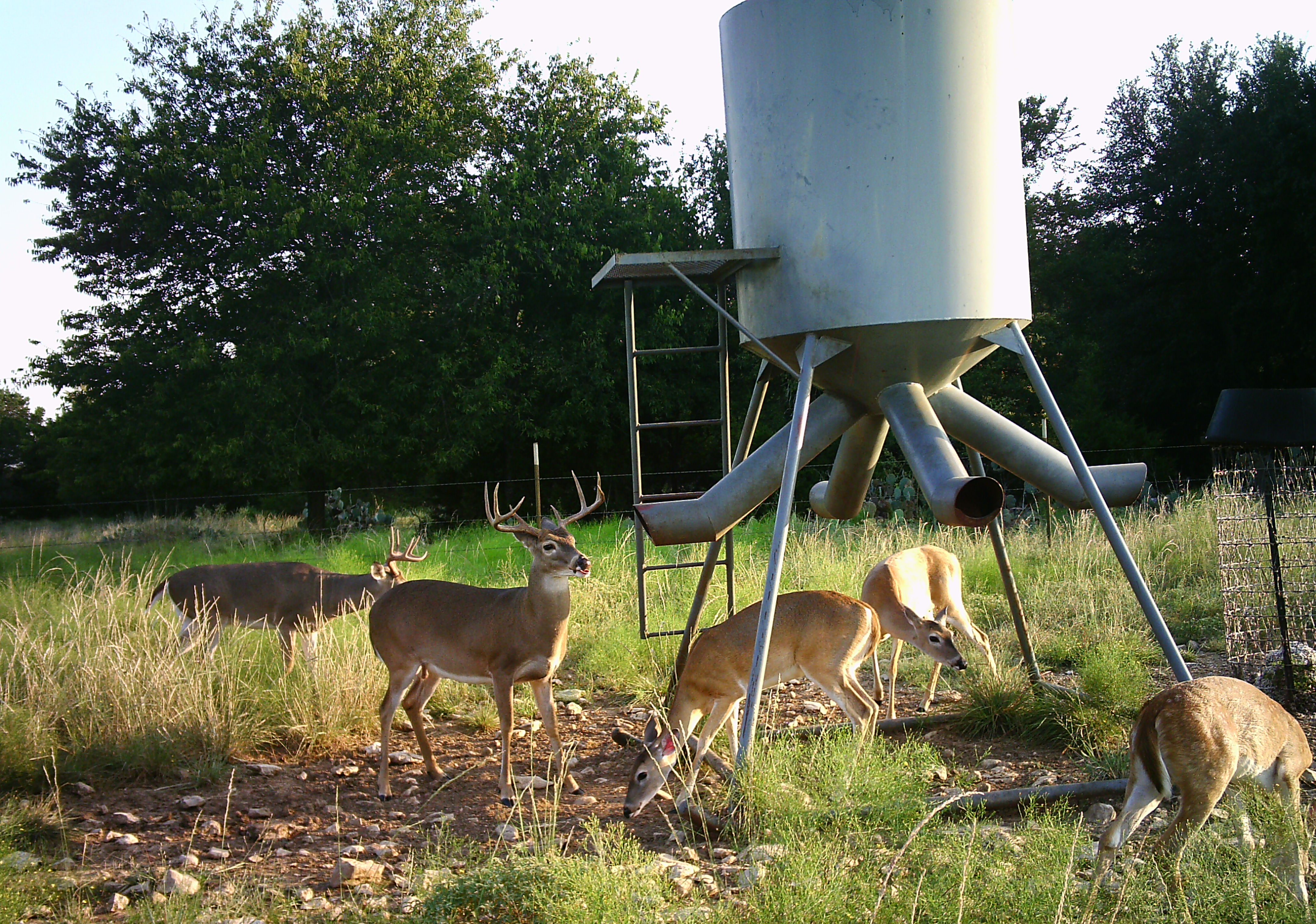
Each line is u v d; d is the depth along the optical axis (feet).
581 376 77.92
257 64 76.02
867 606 21.81
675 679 26.07
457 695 27.68
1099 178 101.14
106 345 76.59
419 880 15.21
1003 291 21.53
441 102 81.05
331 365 75.36
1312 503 32.48
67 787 20.95
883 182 20.76
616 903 12.94
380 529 66.64
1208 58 98.32
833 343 21.52
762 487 22.68
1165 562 36.45
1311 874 14.90
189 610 30.22
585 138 82.69
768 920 12.71
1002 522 52.06
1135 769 15.16
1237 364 83.87
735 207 23.88
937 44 20.81
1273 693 23.09
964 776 20.22
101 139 77.66
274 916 14.60
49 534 74.59
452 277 75.87
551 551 20.68
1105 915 12.87
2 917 14.52
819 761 18.58
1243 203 81.97
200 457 67.56
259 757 23.39
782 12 21.49
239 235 73.61
